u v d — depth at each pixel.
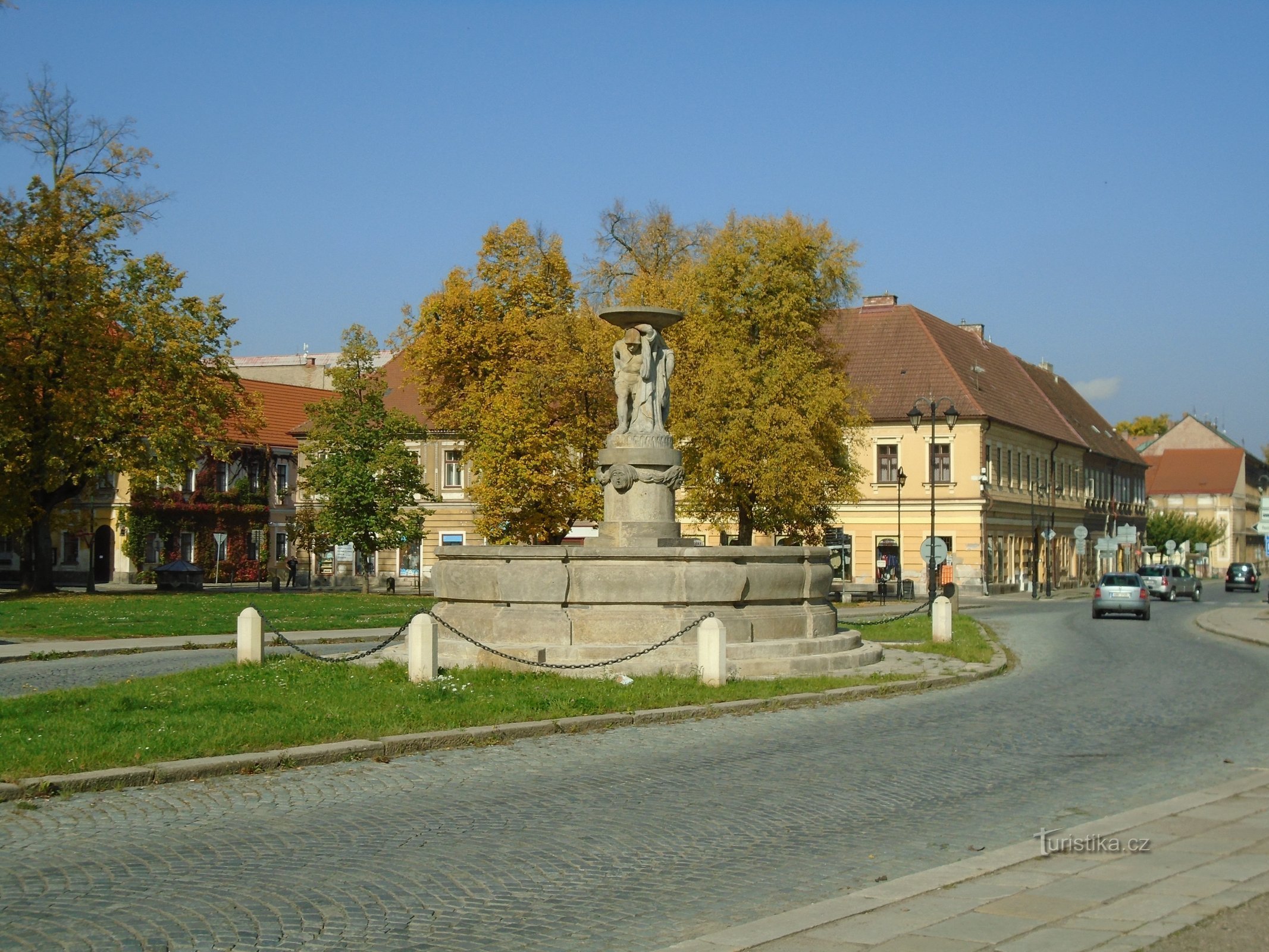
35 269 45.06
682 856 9.09
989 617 46.22
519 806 10.81
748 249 49.56
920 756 13.48
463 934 7.23
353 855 9.05
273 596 48.34
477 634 20.28
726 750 13.87
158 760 11.97
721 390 47.06
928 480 66.50
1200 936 6.65
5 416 44.91
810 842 9.53
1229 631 35.41
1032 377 87.62
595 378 46.75
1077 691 20.20
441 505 73.25
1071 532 85.31
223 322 50.97
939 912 7.27
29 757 11.65
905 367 68.50
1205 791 10.83
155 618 34.47
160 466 47.50
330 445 55.59
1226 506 133.75
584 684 17.77
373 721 14.21
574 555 19.91
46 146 46.59
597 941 7.12
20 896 7.93
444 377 56.22
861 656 21.88
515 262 55.38
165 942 7.04
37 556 49.16
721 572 19.92
